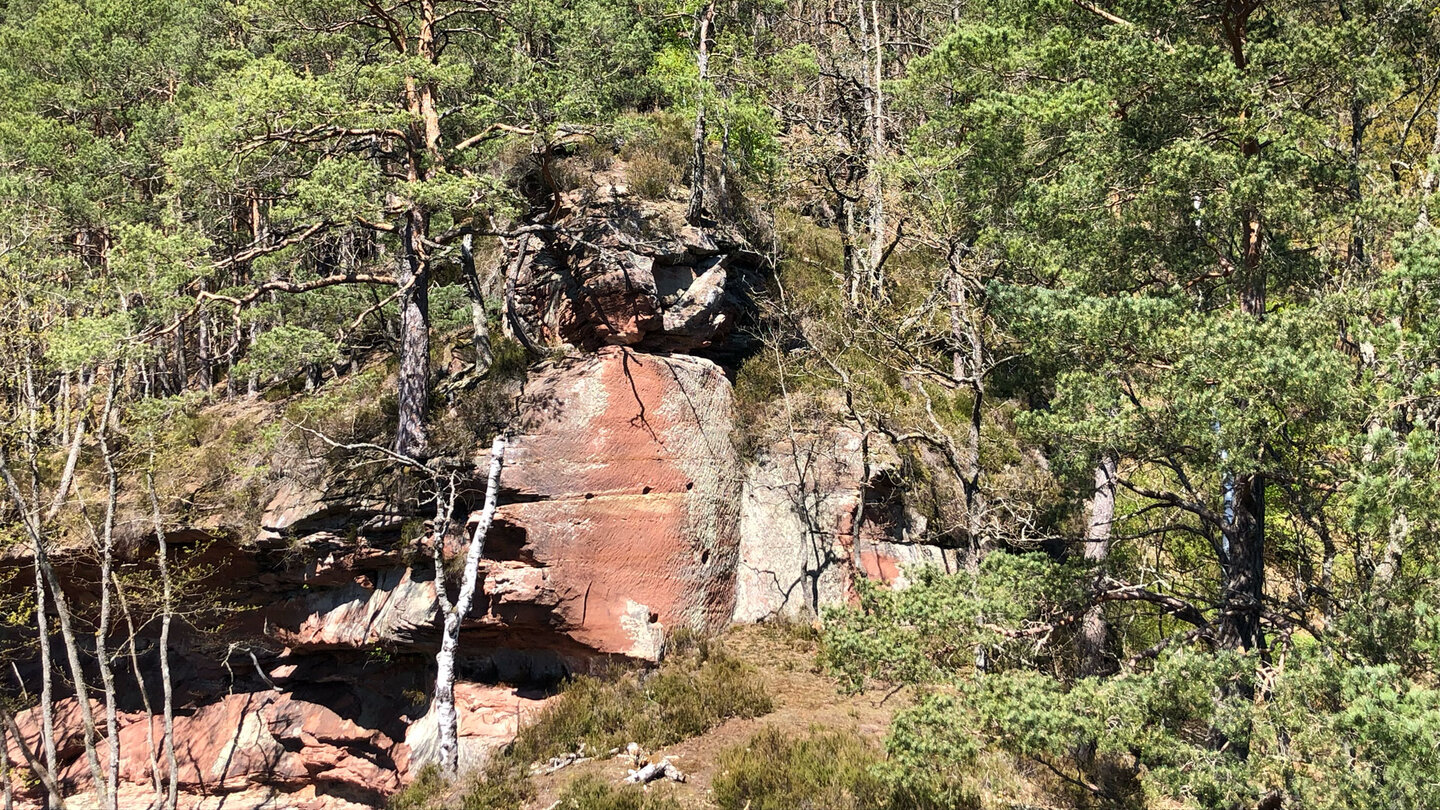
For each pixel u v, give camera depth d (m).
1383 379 10.85
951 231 17.50
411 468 19.41
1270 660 12.52
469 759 17.53
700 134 22.44
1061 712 9.91
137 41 29.86
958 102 18.61
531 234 23.14
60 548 21.98
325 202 18.17
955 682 10.91
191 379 31.98
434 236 23.09
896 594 12.11
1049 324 12.15
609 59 21.50
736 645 19.56
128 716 24.48
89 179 24.45
